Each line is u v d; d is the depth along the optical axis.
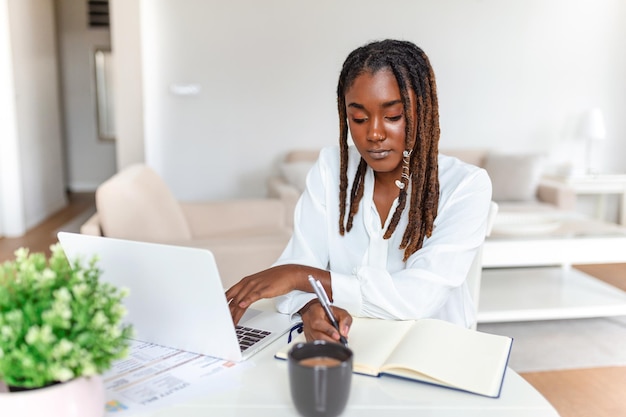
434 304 1.08
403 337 0.98
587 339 2.75
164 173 4.79
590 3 4.93
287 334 1.05
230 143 4.80
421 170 1.14
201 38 4.65
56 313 0.61
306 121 4.84
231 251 2.33
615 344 2.69
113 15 4.59
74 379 0.66
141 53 4.62
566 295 2.82
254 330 1.06
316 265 1.25
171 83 4.68
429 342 0.93
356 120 1.09
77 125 7.45
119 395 0.81
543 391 2.23
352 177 1.25
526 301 2.72
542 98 5.01
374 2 4.75
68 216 5.73
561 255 2.74
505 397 0.81
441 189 1.21
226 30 4.66
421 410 0.77
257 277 1.08
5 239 4.79
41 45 5.62
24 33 5.16
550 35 4.93
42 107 5.63
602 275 3.84
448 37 4.84
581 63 5.00
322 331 0.94
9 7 4.81
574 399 2.17
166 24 4.61
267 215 3.29
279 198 3.69
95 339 0.63
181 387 0.84
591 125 4.70
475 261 1.37
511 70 4.95
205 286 0.87
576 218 3.40
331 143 4.89
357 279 1.07
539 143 5.07
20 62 5.04
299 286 1.08
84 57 7.30
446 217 1.17
